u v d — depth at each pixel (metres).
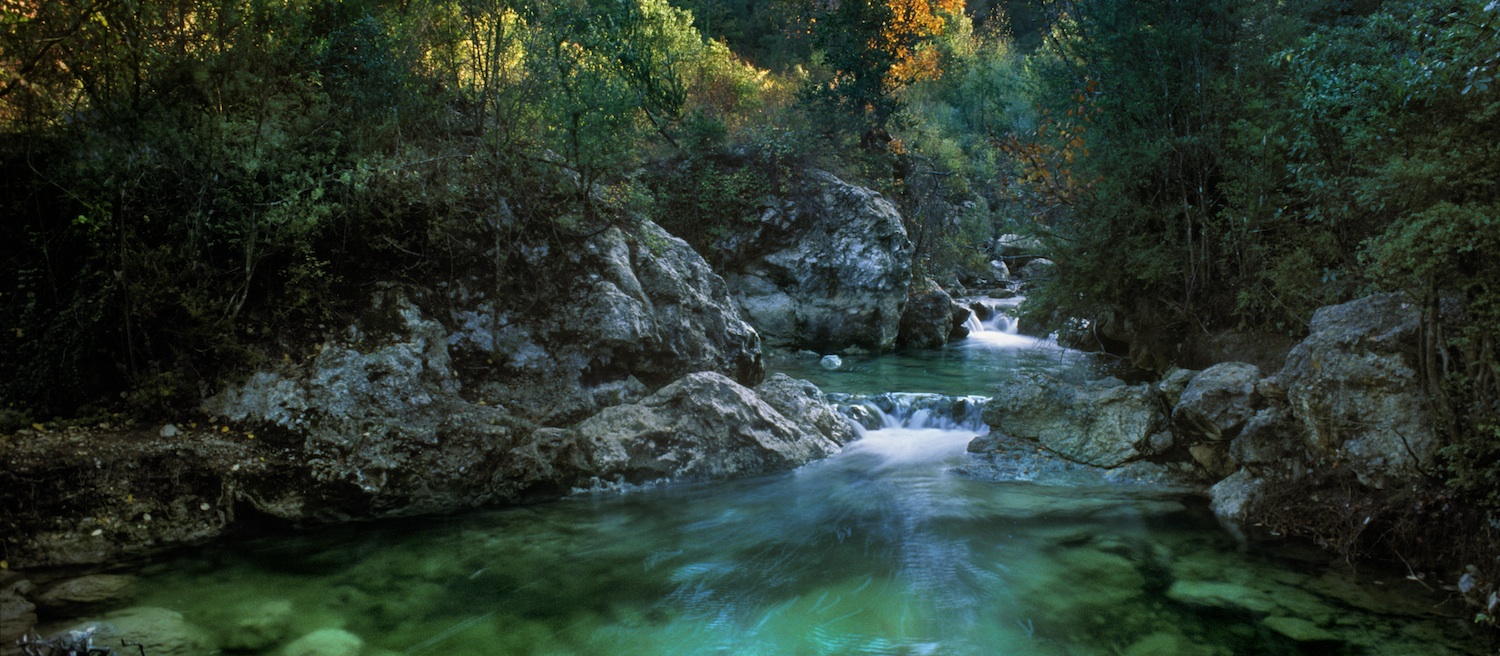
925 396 8.59
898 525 5.80
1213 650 4.00
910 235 16.11
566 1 8.56
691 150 12.99
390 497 5.82
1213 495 6.11
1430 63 4.56
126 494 5.12
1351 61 6.08
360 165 6.53
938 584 4.85
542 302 7.42
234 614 4.30
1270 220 7.61
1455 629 4.13
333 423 5.85
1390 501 4.98
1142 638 4.14
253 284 6.31
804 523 5.85
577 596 4.65
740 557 5.25
